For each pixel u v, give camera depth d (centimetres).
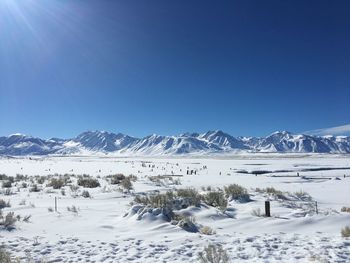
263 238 1174
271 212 1655
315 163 9838
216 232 1291
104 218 1523
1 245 1082
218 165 8800
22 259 955
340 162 10662
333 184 3306
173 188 2853
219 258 876
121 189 2594
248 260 928
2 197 2250
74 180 3566
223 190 2430
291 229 1338
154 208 1509
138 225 1378
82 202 2041
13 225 1353
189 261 927
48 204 1930
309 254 970
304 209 1727
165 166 7819
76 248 1062
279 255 972
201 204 1741
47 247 1073
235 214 1608
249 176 4466
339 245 1055
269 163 10162
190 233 1266
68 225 1381
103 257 974
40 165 8794
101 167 7356
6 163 10419
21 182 3344
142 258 963
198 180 3741
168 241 1136
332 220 1416
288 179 3962
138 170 6000
